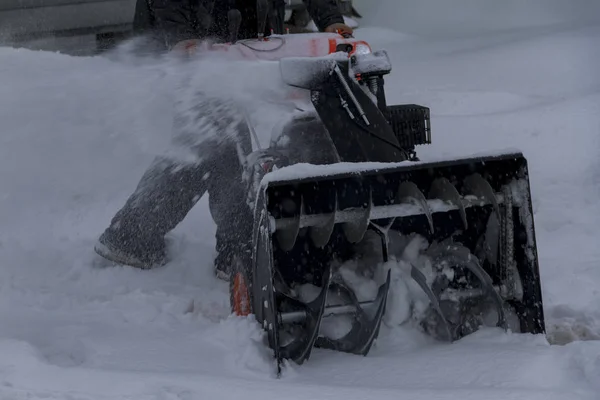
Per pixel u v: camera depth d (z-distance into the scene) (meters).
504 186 4.43
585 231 6.61
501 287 4.50
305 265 4.45
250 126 5.57
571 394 3.37
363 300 4.37
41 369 3.99
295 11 15.81
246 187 5.12
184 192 6.17
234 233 5.52
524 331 4.43
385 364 4.02
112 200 8.01
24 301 5.66
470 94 12.08
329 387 3.68
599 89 11.97
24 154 8.48
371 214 4.26
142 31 6.46
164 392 3.66
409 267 4.43
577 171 8.27
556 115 9.88
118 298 5.70
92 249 6.89
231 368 4.10
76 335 4.78
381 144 4.68
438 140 9.59
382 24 23.28
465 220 4.29
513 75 14.01
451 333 4.33
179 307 5.46
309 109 5.47
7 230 7.42
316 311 4.21
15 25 11.91
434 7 24.25
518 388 3.51
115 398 3.63
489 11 23.84
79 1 12.02
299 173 4.08
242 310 4.67
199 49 6.00
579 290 5.32
